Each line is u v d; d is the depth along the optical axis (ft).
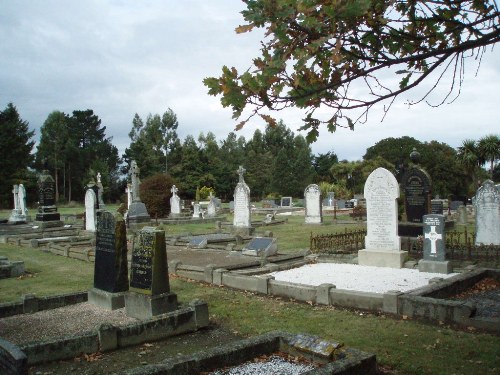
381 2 13.38
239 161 305.53
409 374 20.63
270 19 11.98
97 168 270.05
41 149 258.57
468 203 161.79
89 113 327.88
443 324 27.61
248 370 20.57
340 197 192.44
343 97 14.65
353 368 18.94
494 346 23.35
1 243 81.10
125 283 33.94
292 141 340.59
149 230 30.83
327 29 12.78
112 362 23.26
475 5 16.02
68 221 126.11
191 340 26.61
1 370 19.90
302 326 28.17
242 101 13.03
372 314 30.30
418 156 69.21
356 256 52.03
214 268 42.63
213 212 138.00
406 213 69.46
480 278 39.96
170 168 277.85
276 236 81.25
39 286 43.27
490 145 143.64
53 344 23.25
